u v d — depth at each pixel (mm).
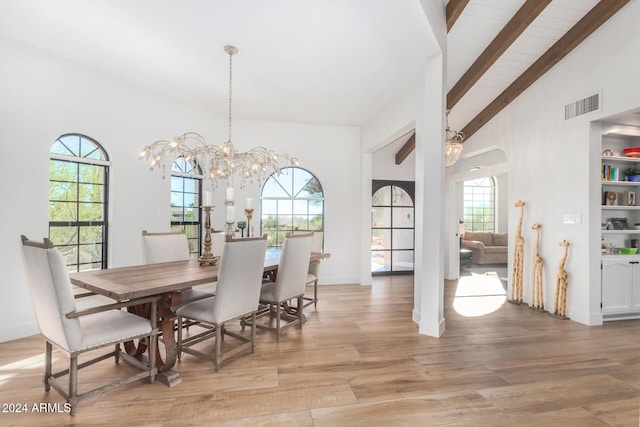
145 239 3086
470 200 8750
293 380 2203
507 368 2396
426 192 3078
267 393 2041
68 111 3240
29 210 2973
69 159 3299
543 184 3918
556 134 3736
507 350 2719
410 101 3758
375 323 3398
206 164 4680
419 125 3473
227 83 3809
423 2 2426
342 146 5461
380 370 2354
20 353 2582
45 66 3066
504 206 8664
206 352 2672
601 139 3486
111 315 2141
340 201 5449
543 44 3600
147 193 3955
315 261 3705
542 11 3148
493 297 4582
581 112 3436
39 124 3029
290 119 5125
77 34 2812
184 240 3402
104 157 3604
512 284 4355
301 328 3227
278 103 4445
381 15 2533
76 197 3389
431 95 3080
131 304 1973
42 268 1725
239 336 2746
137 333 2049
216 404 1918
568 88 3584
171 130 4234
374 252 6250
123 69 3457
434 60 3074
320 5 2428
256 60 3275
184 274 2418
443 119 3057
